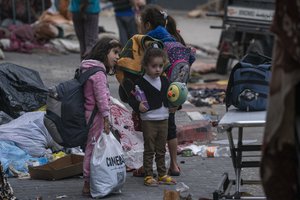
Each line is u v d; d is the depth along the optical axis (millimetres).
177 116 17125
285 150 5445
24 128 13789
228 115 9773
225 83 22969
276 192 5500
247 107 9859
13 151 13211
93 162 11125
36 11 29609
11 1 28609
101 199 11148
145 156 11922
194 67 25422
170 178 12016
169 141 12539
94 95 11062
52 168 12539
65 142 11023
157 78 11656
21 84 15422
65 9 29031
